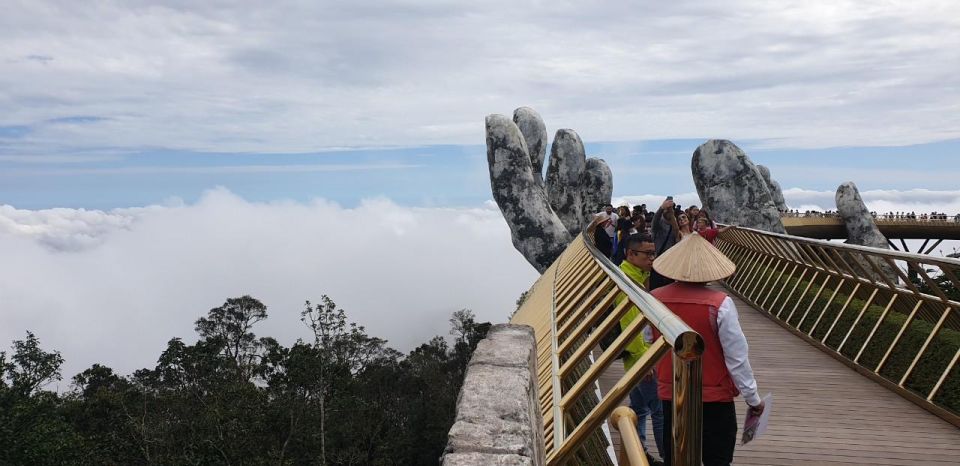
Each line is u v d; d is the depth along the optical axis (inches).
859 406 282.5
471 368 132.6
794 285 522.3
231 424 2030.0
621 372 348.8
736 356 136.4
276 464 2012.8
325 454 2242.9
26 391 1791.3
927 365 290.7
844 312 400.8
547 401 164.2
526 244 1581.0
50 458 1599.4
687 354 59.9
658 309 75.5
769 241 576.7
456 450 88.8
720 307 136.6
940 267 257.1
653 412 208.1
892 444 235.3
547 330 205.8
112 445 2000.5
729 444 141.6
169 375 2519.7
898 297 339.6
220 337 2842.0
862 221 1898.4
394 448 2415.1
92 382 2888.8
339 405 2374.5
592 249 204.4
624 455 65.4
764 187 1184.8
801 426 256.5
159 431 2062.0
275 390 2356.1
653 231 430.0
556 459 89.8
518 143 1628.9
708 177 1203.9
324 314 2748.5
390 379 2849.4
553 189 1697.8
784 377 335.0
